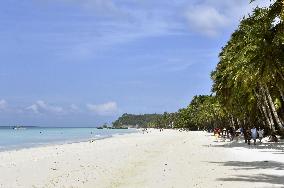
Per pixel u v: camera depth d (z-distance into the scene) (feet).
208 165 86.48
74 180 69.62
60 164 99.76
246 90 182.29
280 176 65.82
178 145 178.40
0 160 116.47
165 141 230.48
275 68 131.95
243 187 55.52
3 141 284.20
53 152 148.97
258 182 59.82
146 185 60.44
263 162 89.66
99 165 93.86
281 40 120.37
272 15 106.73
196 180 63.82
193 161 96.37
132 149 154.71
